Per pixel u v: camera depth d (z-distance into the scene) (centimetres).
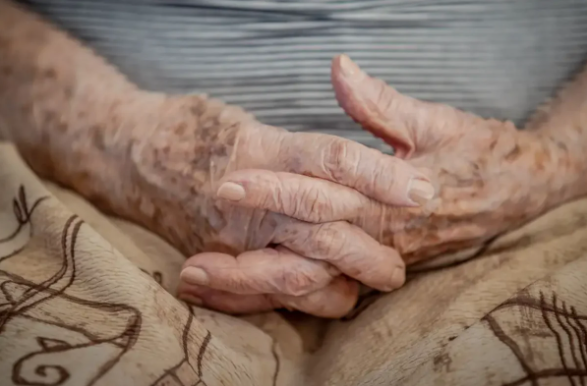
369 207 38
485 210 39
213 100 42
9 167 40
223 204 39
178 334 33
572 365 30
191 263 37
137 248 41
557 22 44
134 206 42
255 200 36
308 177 36
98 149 42
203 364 32
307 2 42
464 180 40
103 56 44
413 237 39
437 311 36
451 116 41
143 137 41
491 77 44
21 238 37
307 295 38
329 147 37
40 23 44
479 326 32
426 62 44
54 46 43
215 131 41
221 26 43
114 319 32
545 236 40
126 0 42
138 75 44
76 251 35
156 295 34
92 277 34
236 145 40
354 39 43
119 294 33
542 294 33
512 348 30
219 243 40
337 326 39
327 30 43
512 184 40
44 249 36
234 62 43
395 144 41
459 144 40
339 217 37
